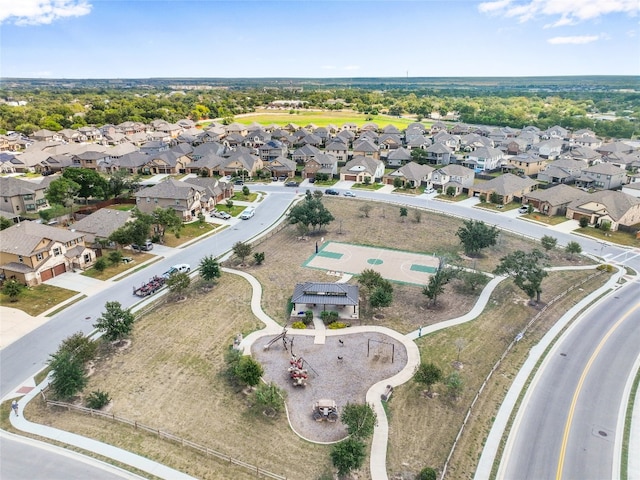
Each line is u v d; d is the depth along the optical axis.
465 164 136.25
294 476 33.06
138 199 92.62
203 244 79.88
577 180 117.44
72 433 36.44
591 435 37.12
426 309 57.94
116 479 31.88
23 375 44.09
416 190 116.44
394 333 52.31
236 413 39.50
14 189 94.19
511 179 108.06
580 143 175.25
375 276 59.22
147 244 76.25
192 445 35.34
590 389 42.72
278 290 62.75
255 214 97.25
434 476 31.97
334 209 101.12
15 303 57.75
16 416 38.50
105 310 56.38
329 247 79.38
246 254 70.75
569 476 33.09
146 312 56.22
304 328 53.12
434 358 47.59
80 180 98.31
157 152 148.12
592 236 84.56
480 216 95.88
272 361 46.94
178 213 90.06
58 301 58.56
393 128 187.00
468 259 73.62
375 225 90.69
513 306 58.56
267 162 141.75
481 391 42.34
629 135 194.38
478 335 52.00
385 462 34.41
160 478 32.19
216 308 57.59
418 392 42.41
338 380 44.03
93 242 73.94
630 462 34.38
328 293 56.88
